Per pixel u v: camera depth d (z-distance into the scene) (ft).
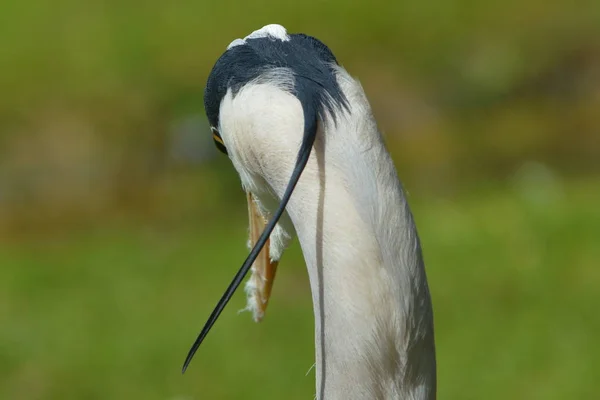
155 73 50.44
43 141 46.75
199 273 36.27
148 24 54.19
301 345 31.68
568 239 35.68
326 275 10.87
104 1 56.70
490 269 34.42
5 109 48.60
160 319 33.60
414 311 11.07
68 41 53.42
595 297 32.53
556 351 30.50
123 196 44.11
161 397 30.32
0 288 36.45
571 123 46.73
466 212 38.93
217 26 53.47
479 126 47.11
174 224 41.60
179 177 44.83
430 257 35.47
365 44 51.96
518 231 36.63
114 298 35.22
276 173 10.96
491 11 54.19
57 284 36.55
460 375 29.96
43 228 42.11
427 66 50.55
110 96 49.16
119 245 39.73
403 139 46.60
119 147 46.44
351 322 10.89
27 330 33.76
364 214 10.72
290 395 29.81
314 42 11.86
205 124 46.60
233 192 43.80
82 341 32.99
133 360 31.78
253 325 32.81
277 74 11.23
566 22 52.80
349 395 11.21
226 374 30.81
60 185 44.80
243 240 38.99
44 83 50.31
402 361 11.18
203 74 50.21
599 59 50.26
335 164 10.74
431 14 53.83
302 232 10.93
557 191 40.22
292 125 10.85
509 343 31.04
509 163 44.01
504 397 29.01
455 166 44.24
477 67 50.21
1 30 54.44
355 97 11.02
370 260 10.77
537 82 49.47
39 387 31.24
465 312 32.50
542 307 32.40
